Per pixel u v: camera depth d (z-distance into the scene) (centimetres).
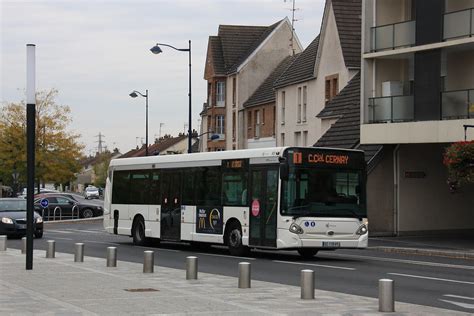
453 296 1410
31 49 1758
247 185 2317
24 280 1558
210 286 1469
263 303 1238
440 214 3622
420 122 3269
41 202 4647
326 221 2189
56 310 1141
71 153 6675
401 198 3541
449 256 2534
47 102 6631
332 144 3956
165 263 2111
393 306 1162
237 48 7312
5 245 2412
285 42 6925
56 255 2248
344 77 4659
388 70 3622
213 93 7250
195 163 2575
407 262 2212
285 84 5572
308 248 2217
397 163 3538
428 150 3609
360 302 1262
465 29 3134
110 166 3109
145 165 2866
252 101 6612
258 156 2283
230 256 2378
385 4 3628
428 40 3281
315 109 5106
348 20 4800
